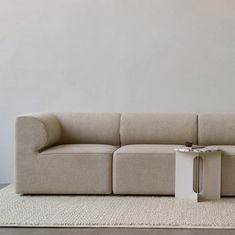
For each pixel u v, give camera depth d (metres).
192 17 4.76
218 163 3.78
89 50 4.86
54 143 4.36
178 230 2.93
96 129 4.49
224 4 4.73
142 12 4.80
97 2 4.84
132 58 4.82
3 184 4.82
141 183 3.90
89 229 2.96
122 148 4.08
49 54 4.89
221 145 4.32
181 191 3.79
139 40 4.81
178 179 3.79
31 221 3.12
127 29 4.82
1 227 3.01
